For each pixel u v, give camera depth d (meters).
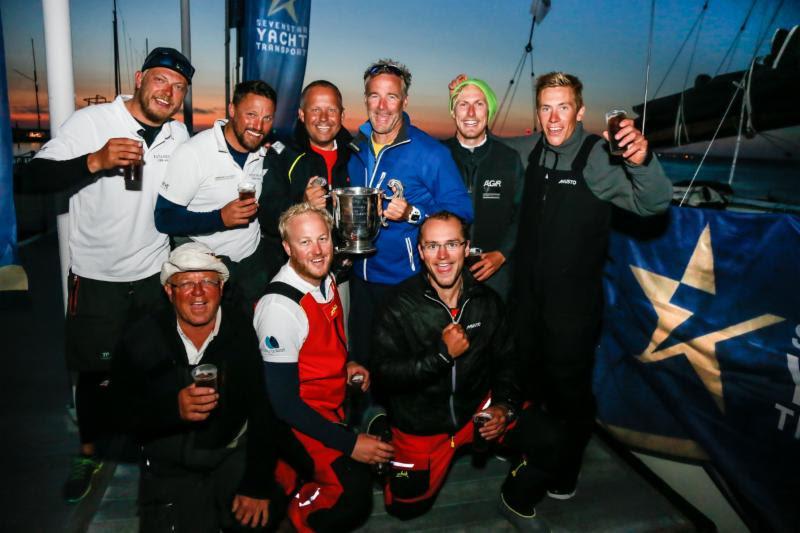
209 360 1.98
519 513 2.28
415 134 2.62
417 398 2.18
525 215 2.50
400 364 2.13
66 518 2.24
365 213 2.36
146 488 2.04
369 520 2.33
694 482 2.63
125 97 2.44
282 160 2.60
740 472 2.26
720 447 2.35
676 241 2.60
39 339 4.31
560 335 2.38
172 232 2.36
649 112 5.82
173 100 2.32
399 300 2.25
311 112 2.47
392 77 2.44
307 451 2.03
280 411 1.96
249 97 2.33
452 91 2.71
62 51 2.52
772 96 4.50
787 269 2.13
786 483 2.10
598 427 3.03
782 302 2.15
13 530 2.15
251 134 2.38
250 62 4.82
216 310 1.95
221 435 2.02
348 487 2.04
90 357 2.41
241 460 2.07
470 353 2.21
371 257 2.68
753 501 2.21
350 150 2.70
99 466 2.46
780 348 2.14
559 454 2.19
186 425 1.97
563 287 2.38
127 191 2.31
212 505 2.04
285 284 2.01
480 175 2.69
